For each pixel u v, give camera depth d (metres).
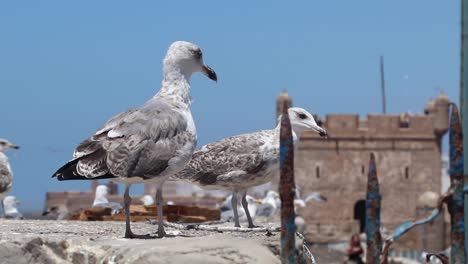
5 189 19.72
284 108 6.34
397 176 100.12
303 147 99.38
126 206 9.59
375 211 6.27
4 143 24.14
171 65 9.92
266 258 8.33
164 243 8.59
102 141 9.31
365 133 99.81
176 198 66.69
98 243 8.85
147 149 9.27
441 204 6.65
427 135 100.12
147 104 9.70
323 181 99.50
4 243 8.76
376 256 6.28
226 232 11.11
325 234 97.44
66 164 9.28
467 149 7.22
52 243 8.95
